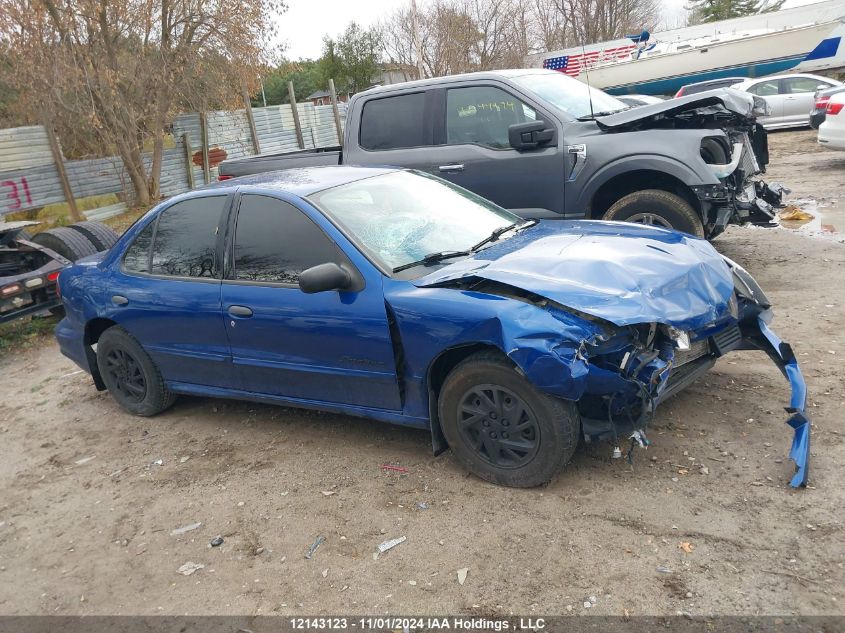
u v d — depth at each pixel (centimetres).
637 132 621
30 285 764
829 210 939
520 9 3066
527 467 347
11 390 648
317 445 443
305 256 405
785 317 544
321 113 2361
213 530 366
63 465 472
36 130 1464
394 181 465
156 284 473
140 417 532
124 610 315
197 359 466
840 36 2364
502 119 680
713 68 2541
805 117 1822
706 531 305
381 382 384
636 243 384
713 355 391
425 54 3027
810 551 284
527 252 380
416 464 400
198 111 1827
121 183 1653
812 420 382
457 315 341
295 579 316
